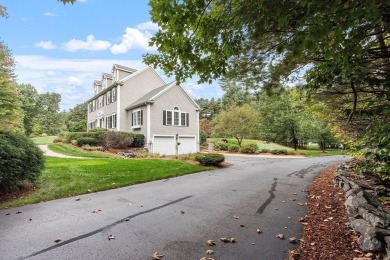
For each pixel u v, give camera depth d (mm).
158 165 12070
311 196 6801
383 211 3986
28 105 39531
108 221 4750
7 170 6219
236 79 4680
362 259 3047
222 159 13570
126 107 23812
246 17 2811
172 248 3627
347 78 2975
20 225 4500
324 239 3830
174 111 22781
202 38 3182
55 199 6402
